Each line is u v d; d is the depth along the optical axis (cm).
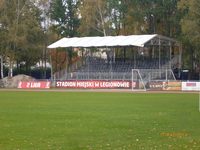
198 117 3716
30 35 11762
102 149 2220
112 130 2905
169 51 11281
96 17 12069
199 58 11588
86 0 12119
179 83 8781
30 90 9144
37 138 2572
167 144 2356
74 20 13412
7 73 13225
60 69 13238
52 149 2225
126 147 2269
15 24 11575
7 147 2277
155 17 11900
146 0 11681
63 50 12775
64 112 4200
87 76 10531
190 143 2388
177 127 3061
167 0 11456
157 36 10088
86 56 11644
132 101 5681
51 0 13375
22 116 3828
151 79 9681
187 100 5831
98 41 10319
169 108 4622
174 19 11444
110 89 9294
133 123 3297
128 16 11900
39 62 13175
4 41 11600
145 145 2327
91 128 3008
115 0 11881
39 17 12431
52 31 12850
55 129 2959
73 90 8981
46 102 5550
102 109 4528
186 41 10931
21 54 11844
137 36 10219
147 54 11788
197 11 10306
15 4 11731
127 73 10125
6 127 3072
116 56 12188
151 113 4075
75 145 2334
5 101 5756
